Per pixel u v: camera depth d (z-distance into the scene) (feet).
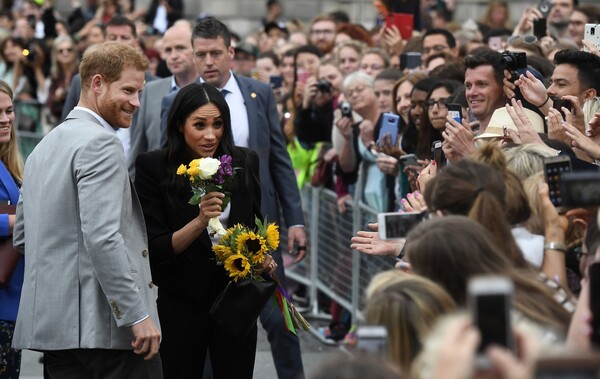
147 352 47.93
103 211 47.24
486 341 24.07
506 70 58.80
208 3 225.35
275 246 52.90
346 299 81.05
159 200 53.72
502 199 37.42
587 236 39.22
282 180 66.69
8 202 56.18
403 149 71.56
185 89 54.03
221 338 54.44
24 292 49.21
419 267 33.55
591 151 48.80
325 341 82.23
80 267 48.14
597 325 32.07
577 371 22.88
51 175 48.65
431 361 24.76
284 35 138.10
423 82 70.59
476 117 60.18
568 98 54.70
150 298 49.29
